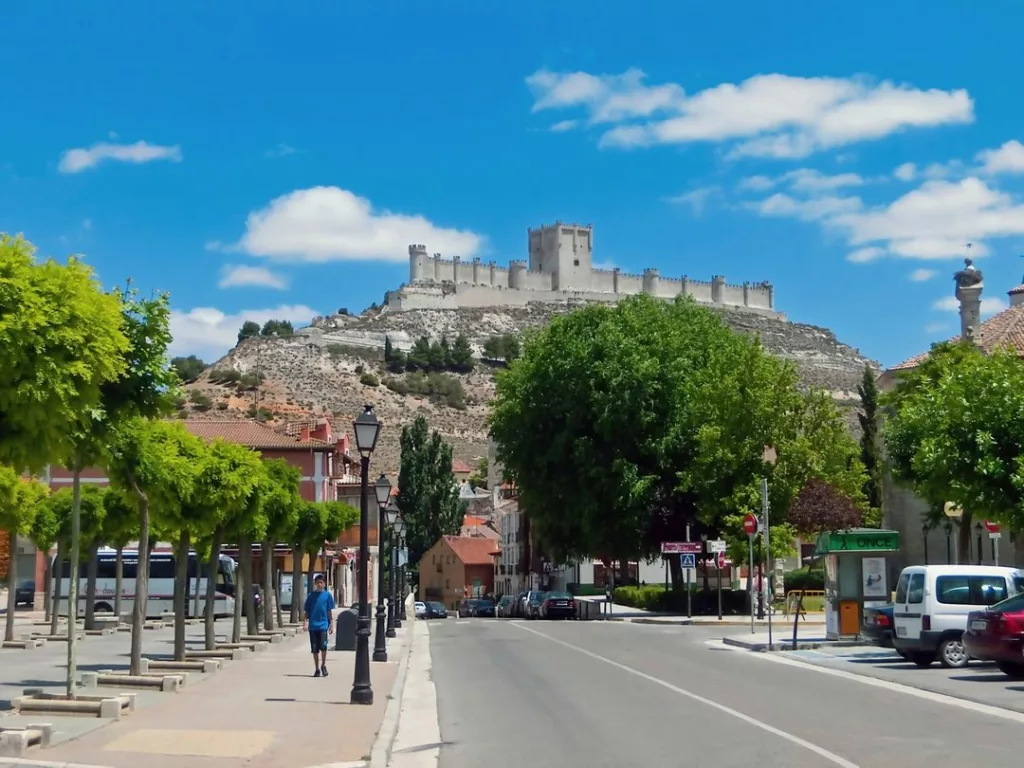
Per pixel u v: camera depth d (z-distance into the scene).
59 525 38.12
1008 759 13.00
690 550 52.78
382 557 32.38
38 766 12.66
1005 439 26.94
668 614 61.41
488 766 13.45
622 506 58.84
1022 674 22.95
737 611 60.72
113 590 61.38
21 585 68.94
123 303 16.98
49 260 12.98
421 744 15.55
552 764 13.41
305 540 46.59
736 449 55.16
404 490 119.50
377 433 21.19
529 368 63.94
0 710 18.03
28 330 12.22
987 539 53.12
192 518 25.11
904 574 26.59
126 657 30.42
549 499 62.66
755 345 56.56
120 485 22.14
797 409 56.47
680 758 13.52
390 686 23.05
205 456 25.58
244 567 36.59
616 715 17.97
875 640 29.81
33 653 31.94
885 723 16.41
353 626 34.00
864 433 78.62
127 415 17.30
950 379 29.66
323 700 20.25
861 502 59.72
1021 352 50.09
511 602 79.31
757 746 14.25
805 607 57.47
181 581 26.53
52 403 12.51
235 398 192.62
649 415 59.09
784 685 22.53
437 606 86.50
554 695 21.34
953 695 20.17
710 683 23.14
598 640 39.38
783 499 54.72
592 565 107.31
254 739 15.20
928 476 30.50
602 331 61.59
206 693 21.28
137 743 14.65
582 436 61.12
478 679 25.20
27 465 13.12
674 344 61.47
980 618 22.38
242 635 40.03
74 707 17.20
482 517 161.00
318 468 72.56
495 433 65.38
